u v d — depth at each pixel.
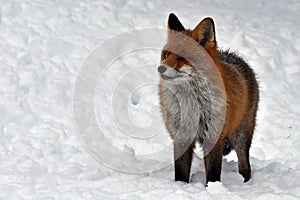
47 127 11.52
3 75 13.12
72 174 9.28
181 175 9.24
